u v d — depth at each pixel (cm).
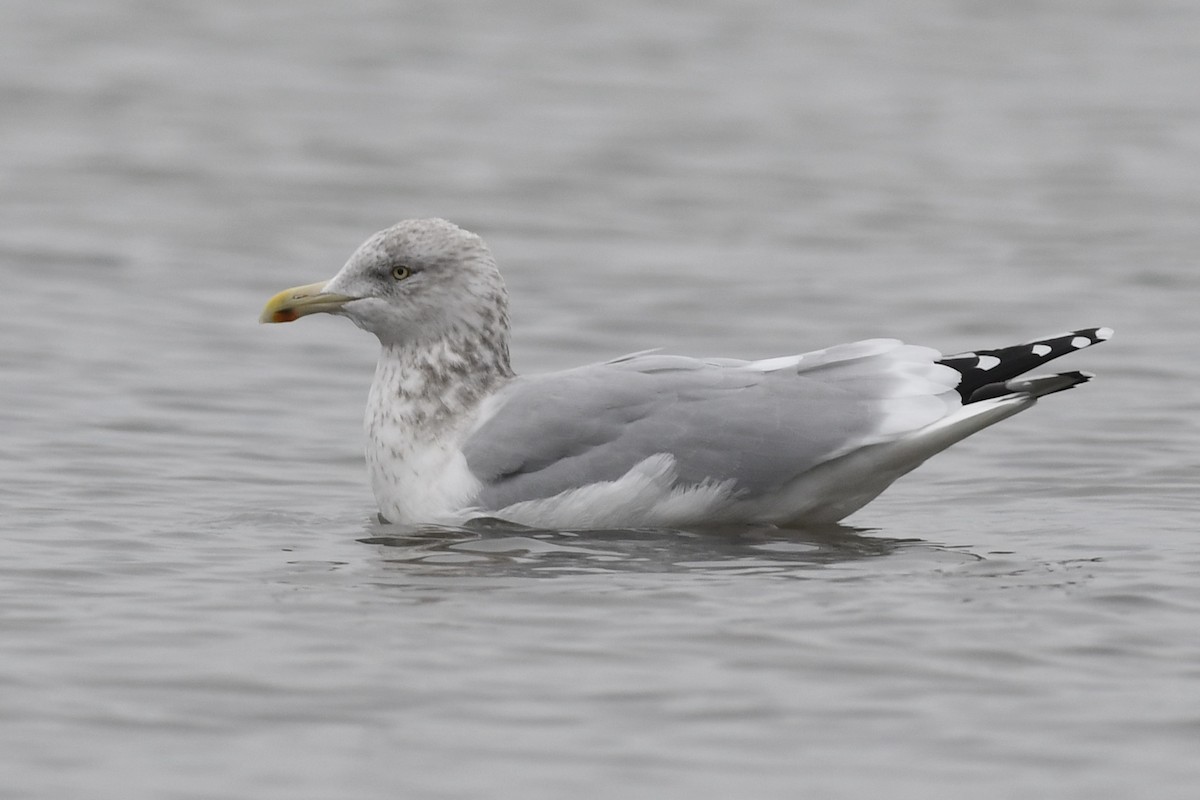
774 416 1288
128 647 1044
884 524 1357
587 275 2308
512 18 4041
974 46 3844
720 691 983
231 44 3766
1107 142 3072
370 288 1366
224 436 1642
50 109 3209
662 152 2994
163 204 2639
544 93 3403
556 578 1178
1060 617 1102
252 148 2978
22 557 1229
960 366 1295
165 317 2089
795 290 2238
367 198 2692
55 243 2408
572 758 903
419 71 3569
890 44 3859
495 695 976
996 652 1041
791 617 1096
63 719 945
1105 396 1786
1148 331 2041
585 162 2920
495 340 1371
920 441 1269
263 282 2258
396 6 4138
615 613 1104
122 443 1599
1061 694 984
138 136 3042
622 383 1316
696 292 2228
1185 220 2575
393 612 1107
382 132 3095
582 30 3953
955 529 1341
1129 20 4088
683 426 1293
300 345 2000
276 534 1315
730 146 3038
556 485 1299
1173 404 1747
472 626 1080
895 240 2491
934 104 3350
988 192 2750
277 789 870
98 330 2019
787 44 3856
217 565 1221
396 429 1359
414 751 910
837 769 895
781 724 943
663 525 1306
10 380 1800
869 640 1059
